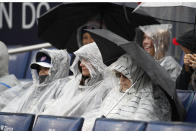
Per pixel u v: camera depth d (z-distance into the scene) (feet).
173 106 24.98
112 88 29.04
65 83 35.04
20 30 54.80
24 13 54.44
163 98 26.03
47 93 34.94
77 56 31.78
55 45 40.65
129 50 24.79
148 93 26.30
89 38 36.52
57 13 39.52
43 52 36.32
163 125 20.68
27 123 25.11
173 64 32.89
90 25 38.50
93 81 31.86
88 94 31.37
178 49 41.65
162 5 32.42
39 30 39.91
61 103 32.14
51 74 35.88
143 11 33.32
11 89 38.47
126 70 26.86
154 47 33.47
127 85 27.53
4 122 25.93
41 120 24.70
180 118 25.49
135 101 26.66
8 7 55.47
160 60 33.22
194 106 26.17
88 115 29.37
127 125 21.88
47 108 32.35
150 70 24.36
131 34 38.68
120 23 39.14
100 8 39.34
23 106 35.86
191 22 32.76
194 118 25.84
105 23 39.52
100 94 30.81
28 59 52.13
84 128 27.58
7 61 41.68
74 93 32.40
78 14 39.78
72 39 40.11
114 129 22.12
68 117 23.85
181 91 27.22
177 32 39.78
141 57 24.72
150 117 25.45
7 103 37.86
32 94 36.19
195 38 30.22
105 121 22.63
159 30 33.53
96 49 31.58
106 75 29.12
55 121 24.11
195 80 29.27
